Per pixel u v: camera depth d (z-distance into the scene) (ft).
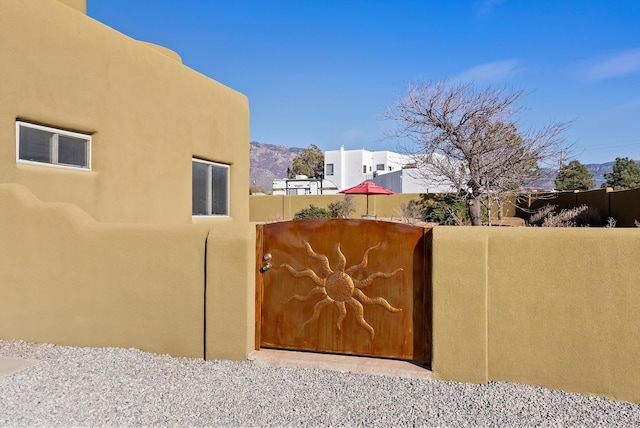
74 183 24.00
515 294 15.33
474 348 15.49
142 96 28.76
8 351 17.95
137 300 18.37
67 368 16.35
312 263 17.72
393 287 16.96
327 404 13.91
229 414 13.23
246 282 17.46
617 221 77.05
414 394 14.62
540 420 13.01
